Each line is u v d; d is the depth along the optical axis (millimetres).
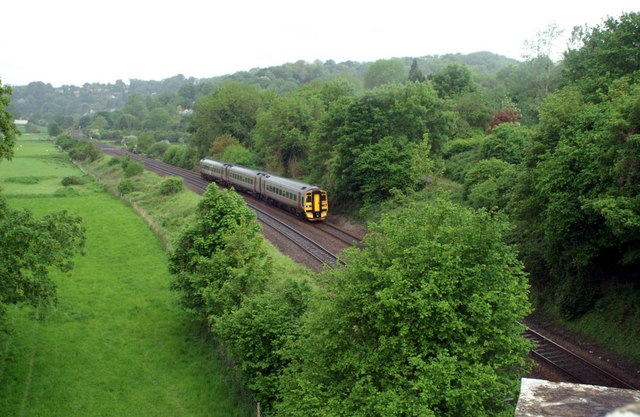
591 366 20094
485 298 12383
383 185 42250
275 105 70625
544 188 22641
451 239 13555
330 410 12711
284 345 17984
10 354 25094
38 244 21828
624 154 18484
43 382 23047
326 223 47312
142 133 139125
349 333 13898
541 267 26891
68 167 104062
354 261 14406
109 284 34844
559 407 5008
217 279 24953
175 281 28141
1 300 21938
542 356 20906
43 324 28672
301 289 20422
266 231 42250
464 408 11711
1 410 20922
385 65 120688
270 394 18016
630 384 18703
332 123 50000
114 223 50500
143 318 29812
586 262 22125
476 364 11852
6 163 104750
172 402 21609
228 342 19734
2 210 23375
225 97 89375
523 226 28219
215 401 21484
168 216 50781
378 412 11688
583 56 37812
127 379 23469
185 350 26109
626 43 31641
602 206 18484
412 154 41719
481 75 111812
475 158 45906
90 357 25375
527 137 41531
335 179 46469
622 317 21859
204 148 91188
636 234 18375
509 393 12234
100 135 191750
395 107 44156
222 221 27844
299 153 64188
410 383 11648
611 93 26203
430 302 12273
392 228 14711
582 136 22453
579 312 23891
